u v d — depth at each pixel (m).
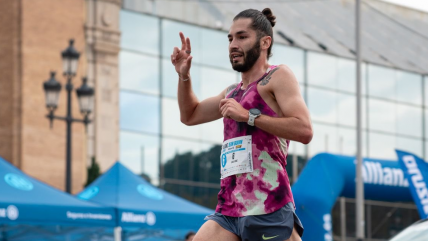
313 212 12.09
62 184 24.72
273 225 3.96
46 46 24.94
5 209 9.18
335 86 30.89
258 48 4.10
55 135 24.75
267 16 4.23
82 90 16.45
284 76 4.01
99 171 23.77
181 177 26.56
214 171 27.28
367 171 13.00
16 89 24.39
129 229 12.93
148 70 26.47
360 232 14.55
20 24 24.61
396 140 32.31
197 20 27.50
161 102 26.61
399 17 33.22
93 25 25.58
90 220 9.95
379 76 32.16
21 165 24.03
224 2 28.28
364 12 32.16
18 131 24.22
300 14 30.23
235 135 4.07
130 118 25.97
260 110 4.04
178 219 10.83
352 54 31.55
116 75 25.88
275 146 4.02
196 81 27.17
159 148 26.33
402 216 29.86
